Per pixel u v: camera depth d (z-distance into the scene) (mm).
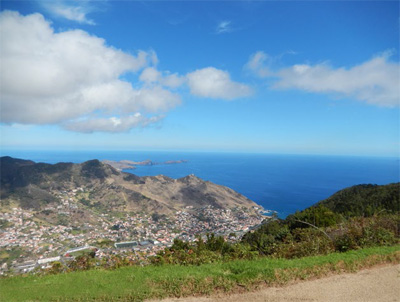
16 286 5562
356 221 9398
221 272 5598
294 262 6230
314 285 5141
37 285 5473
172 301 4625
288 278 5367
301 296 4691
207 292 4883
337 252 7641
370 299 4539
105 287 5086
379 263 6266
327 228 9633
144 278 5441
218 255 7746
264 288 5035
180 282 5160
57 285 5367
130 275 5711
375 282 5242
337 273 5711
